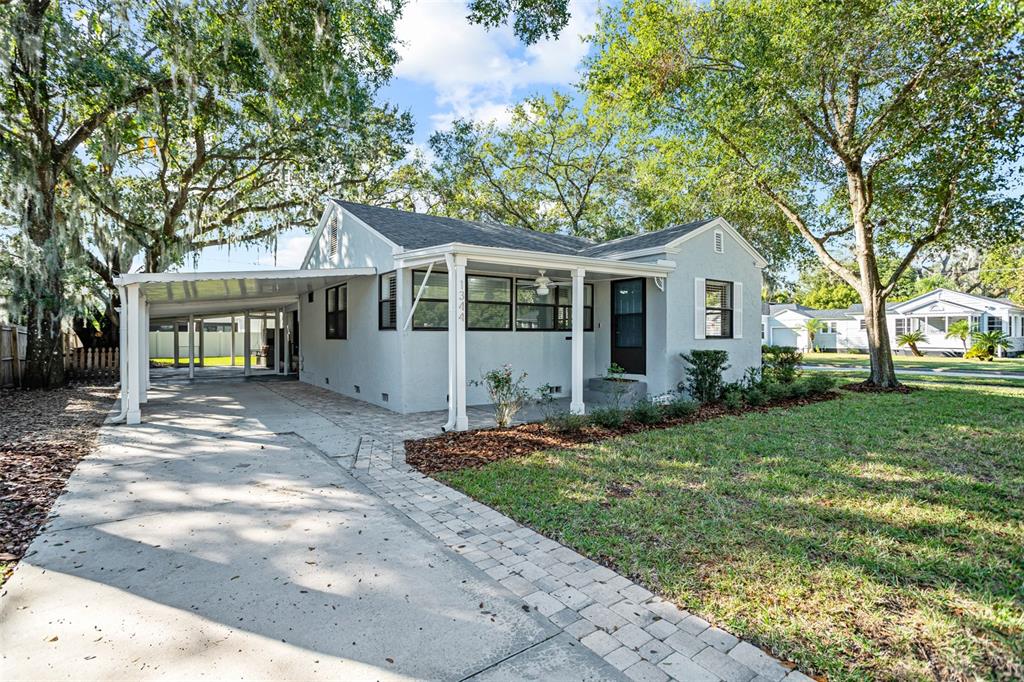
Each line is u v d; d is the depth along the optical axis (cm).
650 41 1264
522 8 750
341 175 1852
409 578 337
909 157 1216
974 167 1140
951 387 1302
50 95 1162
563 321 1195
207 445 702
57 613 291
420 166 2145
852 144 1202
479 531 414
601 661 253
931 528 403
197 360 2589
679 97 1330
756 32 1111
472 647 265
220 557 364
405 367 961
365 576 338
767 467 570
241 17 1130
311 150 1609
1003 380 1498
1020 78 973
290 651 260
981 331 2745
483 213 2539
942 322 2922
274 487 523
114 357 1697
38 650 258
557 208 2605
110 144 1290
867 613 288
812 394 1122
